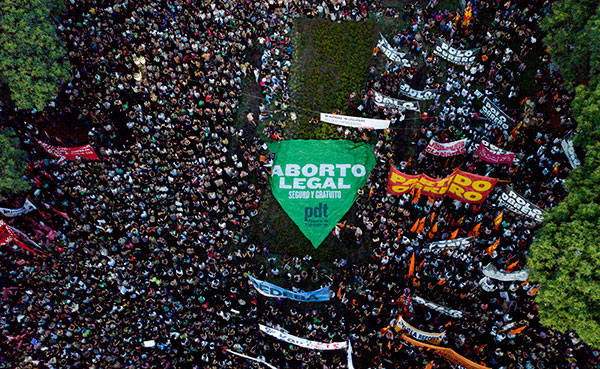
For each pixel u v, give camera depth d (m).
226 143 48.03
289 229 45.81
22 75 44.66
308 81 52.72
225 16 54.31
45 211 44.81
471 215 43.31
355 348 39.47
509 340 38.47
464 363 35.25
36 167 46.69
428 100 50.84
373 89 50.91
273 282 43.25
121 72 52.00
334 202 46.72
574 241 33.22
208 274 42.28
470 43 53.09
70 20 53.47
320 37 54.88
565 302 33.12
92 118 49.44
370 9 56.19
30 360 38.75
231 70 51.94
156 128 48.22
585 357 37.59
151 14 54.44
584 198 35.06
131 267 41.62
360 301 41.03
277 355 39.53
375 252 42.91
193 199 45.06
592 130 37.69
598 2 41.22
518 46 52.81
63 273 41.50
